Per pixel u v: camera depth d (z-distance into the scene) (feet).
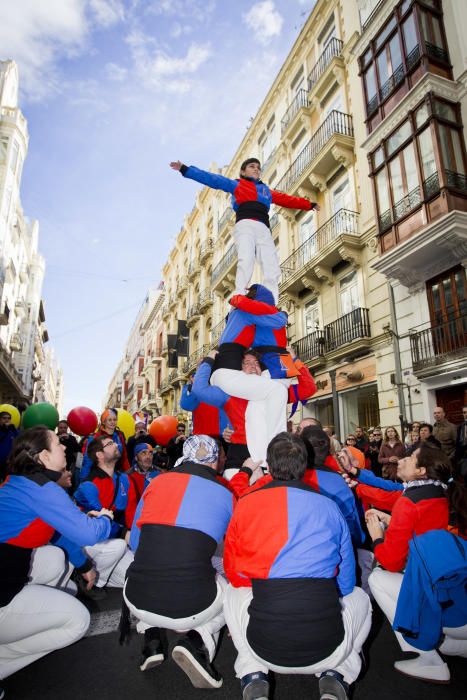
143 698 7.53
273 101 67.97
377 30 41.06
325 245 49.16
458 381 32.71
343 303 47.83
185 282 104.37
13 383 97.35
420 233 33.65
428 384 35.42
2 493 8.14
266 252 13.73
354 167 47.50
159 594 7.54
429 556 7.77
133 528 8.93
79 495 14.32
